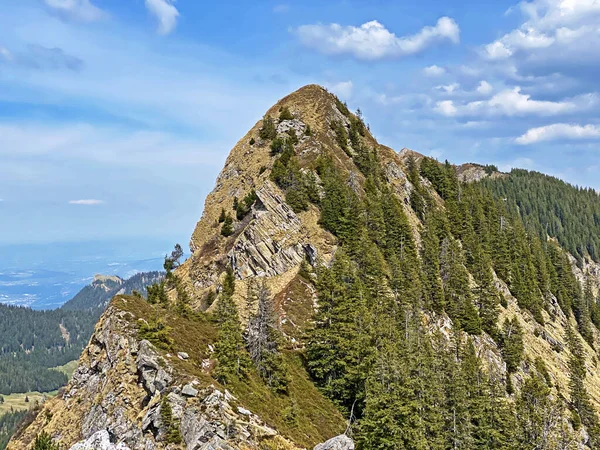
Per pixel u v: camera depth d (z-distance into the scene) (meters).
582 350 126.50
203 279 101.69
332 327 67.19
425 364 66.69
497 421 69.81
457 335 87.75
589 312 172.88
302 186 100.50
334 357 65.12
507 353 99.75
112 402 48.25
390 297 84.56
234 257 93.31
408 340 70.50
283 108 143.38
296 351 69.88
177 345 54.19
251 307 71.44
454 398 65.62
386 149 152.75
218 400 44.47
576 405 100.75
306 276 85.31
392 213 106.81
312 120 137.62
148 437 43.75
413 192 133.88
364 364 62.12
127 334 53.97
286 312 76.19
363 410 57.34
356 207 97.88
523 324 121.06
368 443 54.12
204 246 111.00
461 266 110.06
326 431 55.66
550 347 122.94
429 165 160.38
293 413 53.00
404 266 93.75
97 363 54.62
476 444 66.38
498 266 134.25
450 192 154.50
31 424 55.12
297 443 47.84
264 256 90.25
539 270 154.75
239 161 131.25
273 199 97.00
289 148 117.12
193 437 41.88
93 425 48.06
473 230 137.62
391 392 56.12
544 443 73.44
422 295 93.44
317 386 64.94
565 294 163.00
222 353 54.72
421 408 60.28
